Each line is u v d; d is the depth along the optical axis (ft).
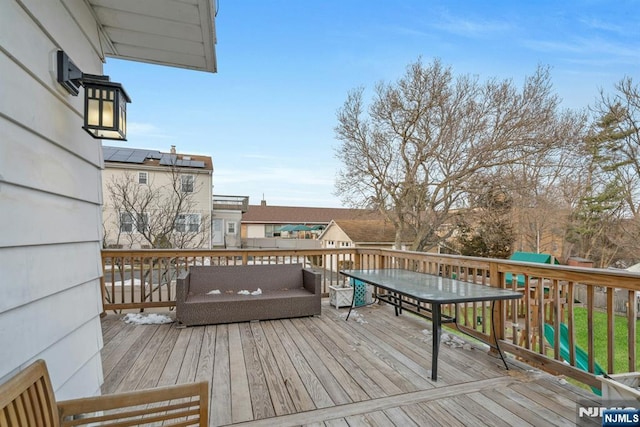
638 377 5.67
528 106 34.24
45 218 4.33
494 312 9.82
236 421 6.20
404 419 6.34
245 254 15.21
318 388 7.48
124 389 7.30
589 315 7.39
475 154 35.47
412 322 12.91
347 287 15.64
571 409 6.72
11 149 3.58
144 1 6.06
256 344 10.19
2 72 3.43
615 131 35.22
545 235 42.60
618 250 38.45
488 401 7.06
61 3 4.95
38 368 3.60
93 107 5.10
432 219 39.06
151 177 42.83
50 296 4.46
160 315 13.15
